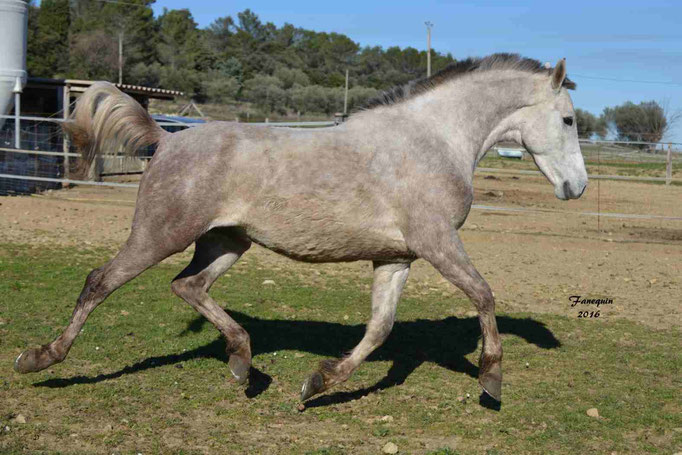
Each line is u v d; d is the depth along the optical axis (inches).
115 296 290.2
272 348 233.3
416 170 176.1
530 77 197.2
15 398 178.1
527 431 171.9
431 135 182.9
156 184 170.2
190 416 174.1
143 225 170.9
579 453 159.6
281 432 167.0
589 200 777.6
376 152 175.3
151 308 274.2
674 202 776.3
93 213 530.6
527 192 829.8
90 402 178.1
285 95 2935.5
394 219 176.4
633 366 226.5
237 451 154.6
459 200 179.5
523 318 286.2
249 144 171.5
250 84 3100.4
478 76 193.3
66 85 693.9
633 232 549.0
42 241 414.9
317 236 175.0
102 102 180.2
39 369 170.7
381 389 199.6
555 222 592.7
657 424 177.8
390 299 187.2
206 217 170.2
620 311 303.0
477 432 170.1
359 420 175.9
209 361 215.6
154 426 166.1
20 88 609.9
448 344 246.7
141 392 187.3
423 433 169.5
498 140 200.8
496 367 174.1
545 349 243.0
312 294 313.6
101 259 369.4
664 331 271.4
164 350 224.5
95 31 2741.1
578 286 352.2
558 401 192.7
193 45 3297.2
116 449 152.0
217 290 312.2
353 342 243.3
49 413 169.9
